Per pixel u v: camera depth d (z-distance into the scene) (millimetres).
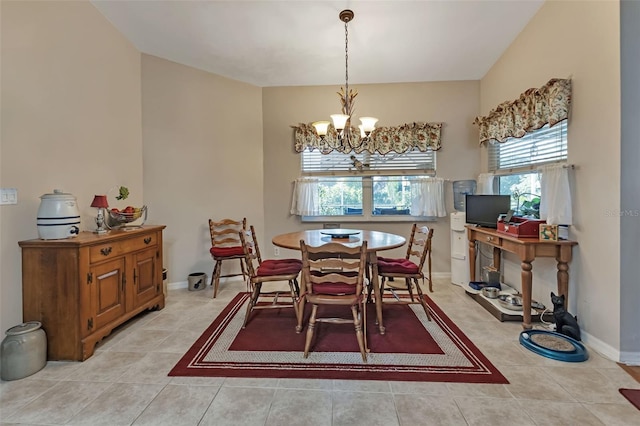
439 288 3676
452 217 3840
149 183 3523
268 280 2643
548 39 2635
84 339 2062
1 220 1967
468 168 4137
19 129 2102
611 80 2014
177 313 2928
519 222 2787
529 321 2461
